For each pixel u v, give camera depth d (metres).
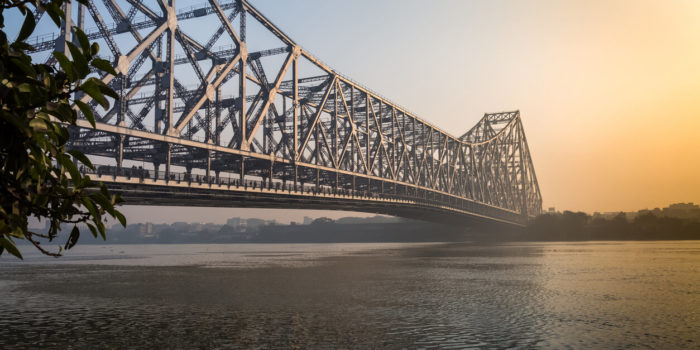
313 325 26.56
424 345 22.16
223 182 64.62
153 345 22.22
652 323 27.25
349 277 53.84
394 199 108.38
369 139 108.94
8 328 26.14
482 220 173.12
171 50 59.34
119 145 52.47
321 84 96.06
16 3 3.40
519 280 50.28
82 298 37.38
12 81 3.21
